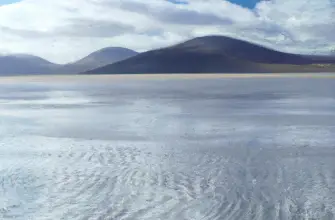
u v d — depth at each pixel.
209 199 8.14
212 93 40.06
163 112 24.22
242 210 7.47
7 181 9.70
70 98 36.12
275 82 63.28
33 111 25.62
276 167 10.70
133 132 16.95
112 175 10.12
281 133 16.33
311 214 7.21
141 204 7.95
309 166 10.77
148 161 11.61
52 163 11.51
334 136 15.52
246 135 15.95
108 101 32.50
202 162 11.41
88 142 14.80
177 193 8.59
